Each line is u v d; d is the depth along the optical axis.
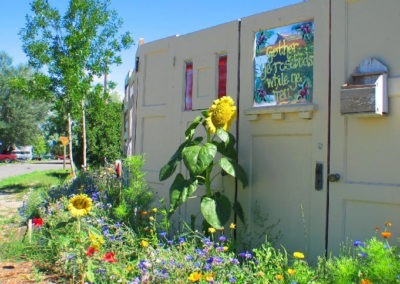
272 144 4.64
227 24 5.18
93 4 13.56
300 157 4.39
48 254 4.57
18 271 4.27
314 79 4.30
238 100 5.00
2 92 48.88
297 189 4.39
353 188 3.94
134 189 5.71
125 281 3.54
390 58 3.79
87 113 16.05
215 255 3.73
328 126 4.16
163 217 5.34
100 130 17.11
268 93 4.72
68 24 13.57
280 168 4.55
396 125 3.72
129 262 3.94
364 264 3.03
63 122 15.75
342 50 4.11
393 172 3.72
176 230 5.39
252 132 4.82
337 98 4.11
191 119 5.57
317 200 4.20
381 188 3.75
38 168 33.22
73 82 13.30
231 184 5.01
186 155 4.29
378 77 3.74
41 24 13.30
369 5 3.95
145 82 6.48
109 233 4.68
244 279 3.44
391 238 3.67
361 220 3.89
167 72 6.04
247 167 4.85
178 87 5.80
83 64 13.66
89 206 4.20
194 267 3.50
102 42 13.91
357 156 3.95
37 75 13.45
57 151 62.47
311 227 4.24
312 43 4.37
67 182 10.03
